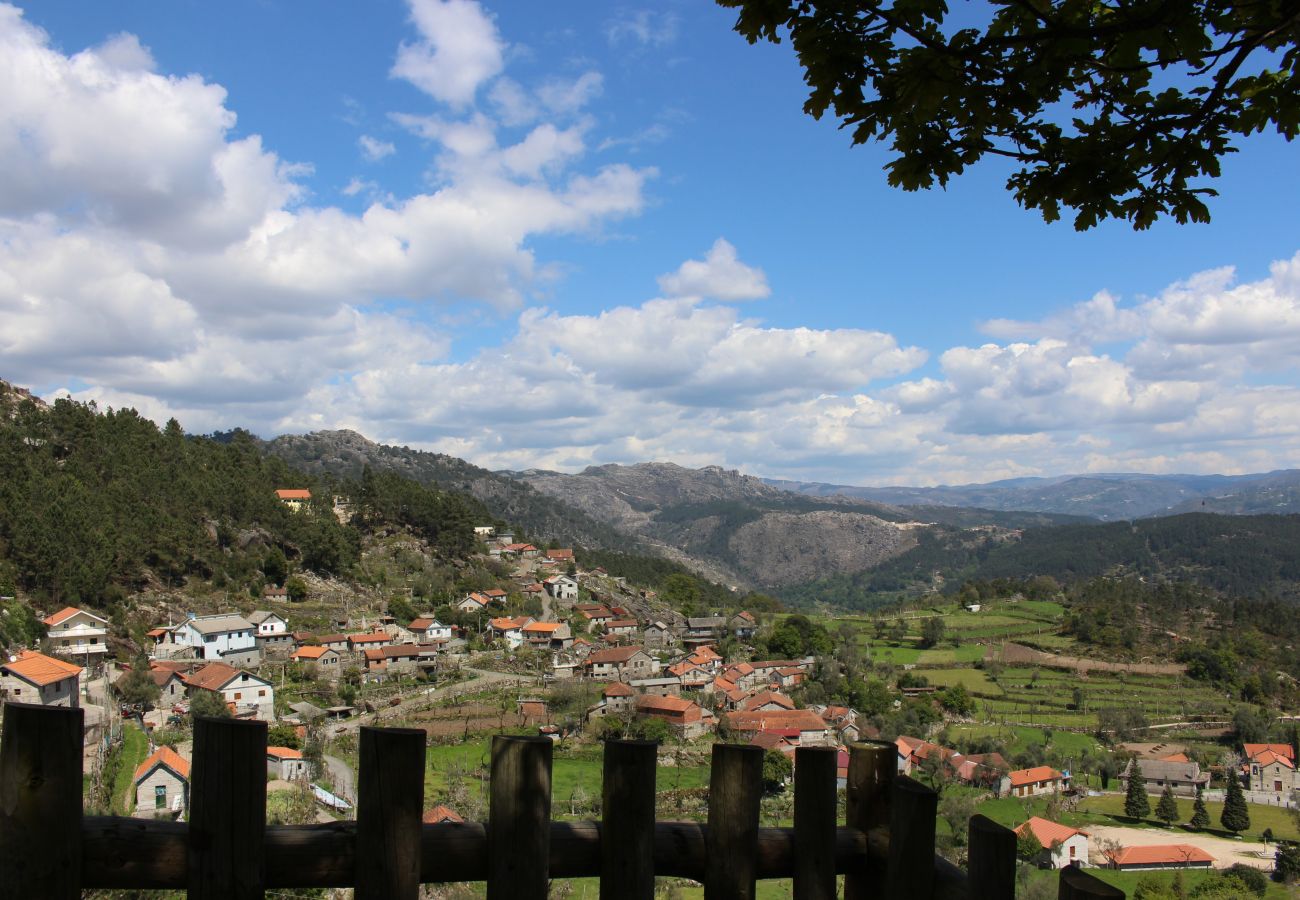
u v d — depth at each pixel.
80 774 3.35
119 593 66.19
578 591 111.56
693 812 40.00
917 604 143.75
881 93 4.54
